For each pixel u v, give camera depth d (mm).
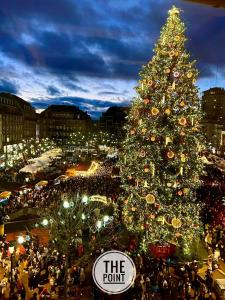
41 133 137375
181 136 20406
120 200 27594
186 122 20234
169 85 20750
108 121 150625
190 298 16516
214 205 31484
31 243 22500
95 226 23406
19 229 26875
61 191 35375
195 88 20906
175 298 16766
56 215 22062
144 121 21078
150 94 21203
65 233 20516
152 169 20281
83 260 19875
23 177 42719
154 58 21406
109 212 29562
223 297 16750
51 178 45031
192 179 20984
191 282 18062
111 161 67750
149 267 19516
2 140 83625
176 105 20438
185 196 21125
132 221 22812
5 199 31344
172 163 20406
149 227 21516
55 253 20812
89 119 150500
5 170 50281
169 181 20703
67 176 45500
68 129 138375
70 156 76938
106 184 40094
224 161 55844
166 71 20422
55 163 59344
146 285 17391
